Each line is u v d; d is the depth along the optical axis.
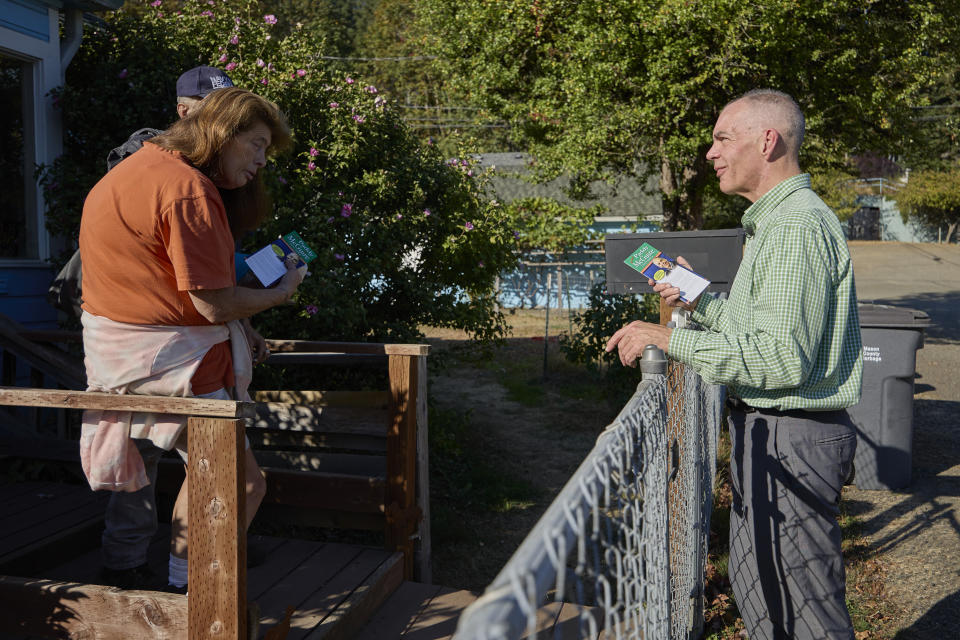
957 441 6.79
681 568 2.81
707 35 10.66
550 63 12.85
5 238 5.61
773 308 2.05
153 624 2.15
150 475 2.63
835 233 2.14
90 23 6.26
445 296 6.48
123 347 2.11
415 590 3.20
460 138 7.16
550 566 0.80
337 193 5.39
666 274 2.52
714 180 12.98
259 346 2.89
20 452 3.96
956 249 36.62
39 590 2.24
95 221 2.10
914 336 5.36
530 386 9.70
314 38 6.31
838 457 2.24
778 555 2.27
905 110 12.13
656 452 1.78
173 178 2.06
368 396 3.67
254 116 2.28
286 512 3.53
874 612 3.71
